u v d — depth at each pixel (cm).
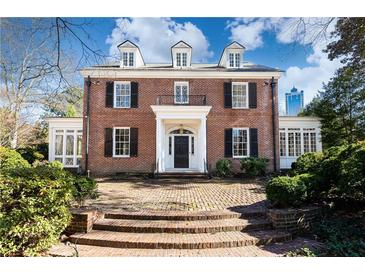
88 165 1636
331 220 629
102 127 1669
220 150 1667
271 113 1706
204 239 532
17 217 438
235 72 1695
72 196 568
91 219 600
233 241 524
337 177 707
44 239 473
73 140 1927
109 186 1190
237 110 1698
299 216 614
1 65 1742
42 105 2383
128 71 1678
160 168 1559
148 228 579
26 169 531
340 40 1096
